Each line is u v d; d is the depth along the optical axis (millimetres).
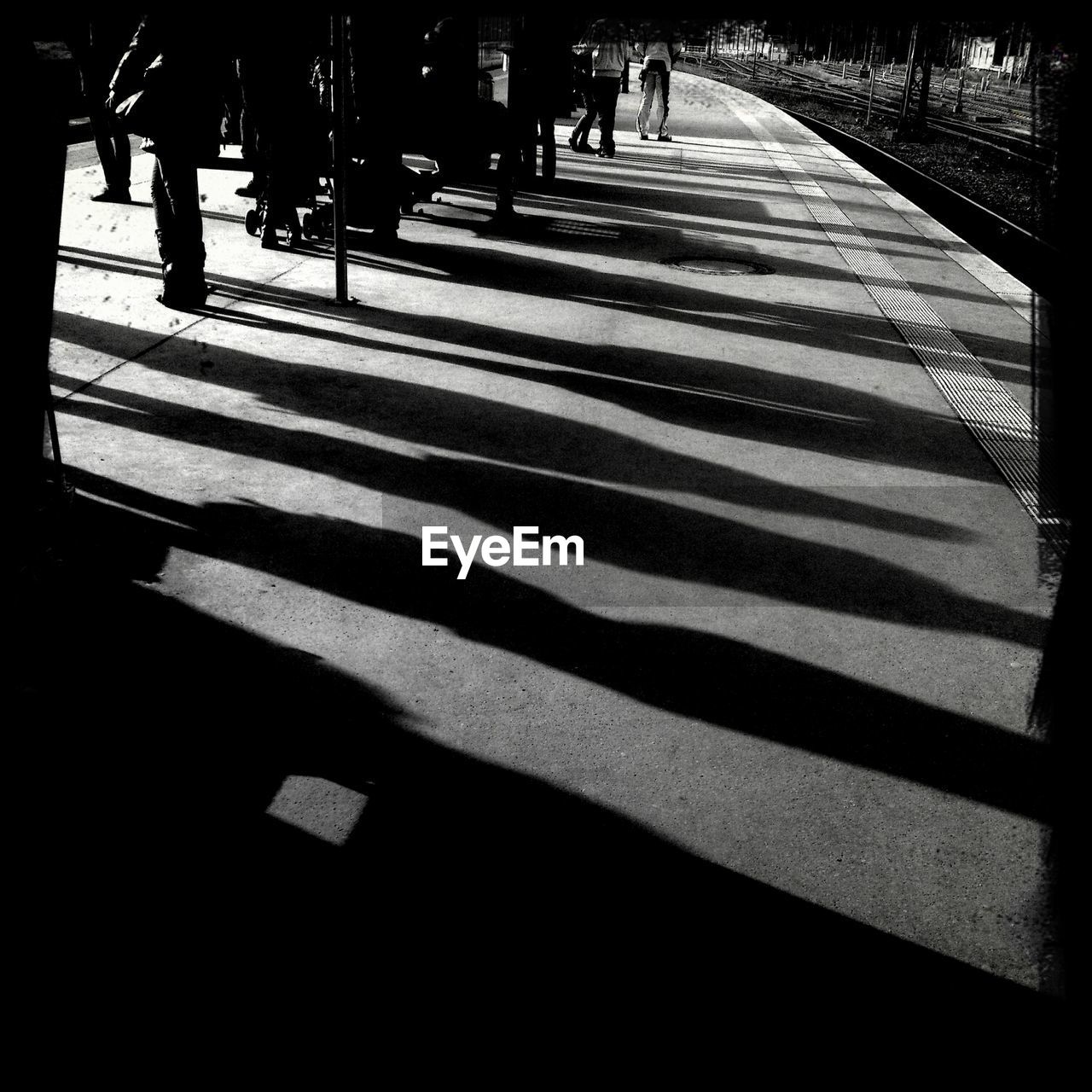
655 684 3055
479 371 5773
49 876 2229
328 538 3820
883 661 3201
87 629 3125
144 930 2111
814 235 10250
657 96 17562
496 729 2820
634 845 2404
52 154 1411
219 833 2387
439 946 2102
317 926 2141
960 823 2514
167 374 5438
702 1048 1895
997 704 2996
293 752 2680
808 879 2320
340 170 6680
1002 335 6918
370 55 7859
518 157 10094
